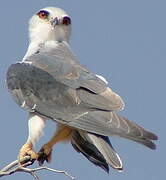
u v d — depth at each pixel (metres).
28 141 12.80
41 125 12.70
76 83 12.68
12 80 13.55
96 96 12.23
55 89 12.83
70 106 12.34
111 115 11.58
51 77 13.15
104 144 11.34
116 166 10.90
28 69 13.62
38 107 12.76
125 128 10.97
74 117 11.99
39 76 13.30
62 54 14.23
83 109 12.07
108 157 11.10
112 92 12.38
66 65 13.37
